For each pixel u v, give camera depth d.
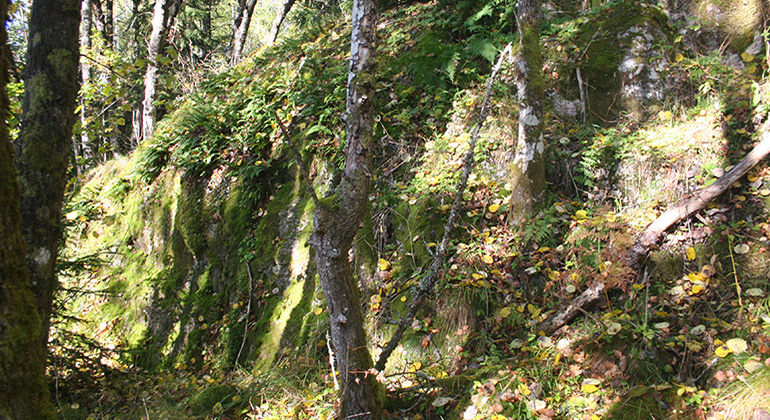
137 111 10.91
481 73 5.85
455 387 3.65
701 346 3.31
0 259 2.15
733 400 2.89
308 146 5.93
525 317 4.09
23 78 2.91
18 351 2.19
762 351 3.07
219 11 23.62
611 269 3.82
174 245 7.04
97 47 10.38
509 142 5.04
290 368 4.49
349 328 3.07
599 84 5.36
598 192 4.72
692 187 4.31
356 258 5.11
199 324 6.20
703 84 4.98
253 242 6.08
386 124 5.84
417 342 4.33
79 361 5.03
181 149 7.30
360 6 3.06
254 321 5.64
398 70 6.22
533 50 4.55
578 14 6.34
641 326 3.46
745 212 3.96
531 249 4.43
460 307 4.27
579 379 3.41
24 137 2.81
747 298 3.57
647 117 5.08
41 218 2.79
